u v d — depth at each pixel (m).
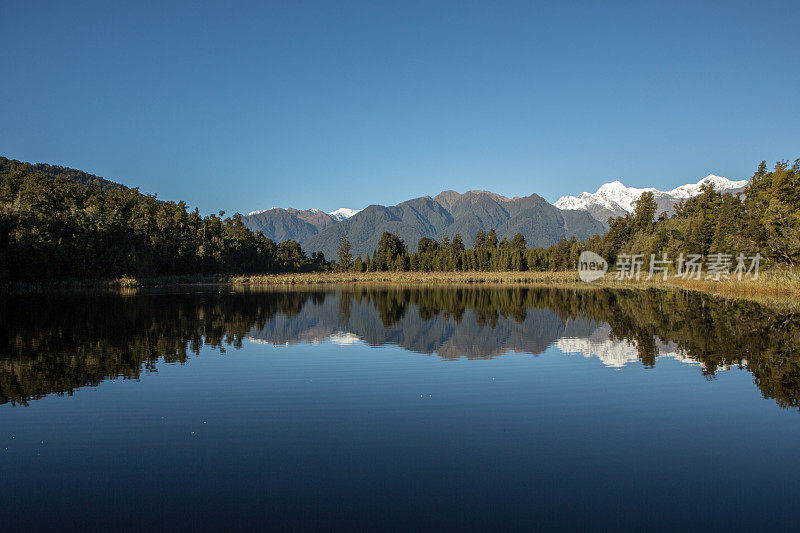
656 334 23.83
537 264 124.19
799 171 49.81
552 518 7.12
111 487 8.11
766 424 11.03
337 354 19.28
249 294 56.22
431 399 13.05
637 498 7.71
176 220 99.62
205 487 8.09
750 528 6.85
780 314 31.00
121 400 12.91
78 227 67.69
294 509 7.39
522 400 12.95
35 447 9.77
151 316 32.16
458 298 49.09
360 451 9.58
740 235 55.91
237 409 12.16
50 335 23.62
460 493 7.88
